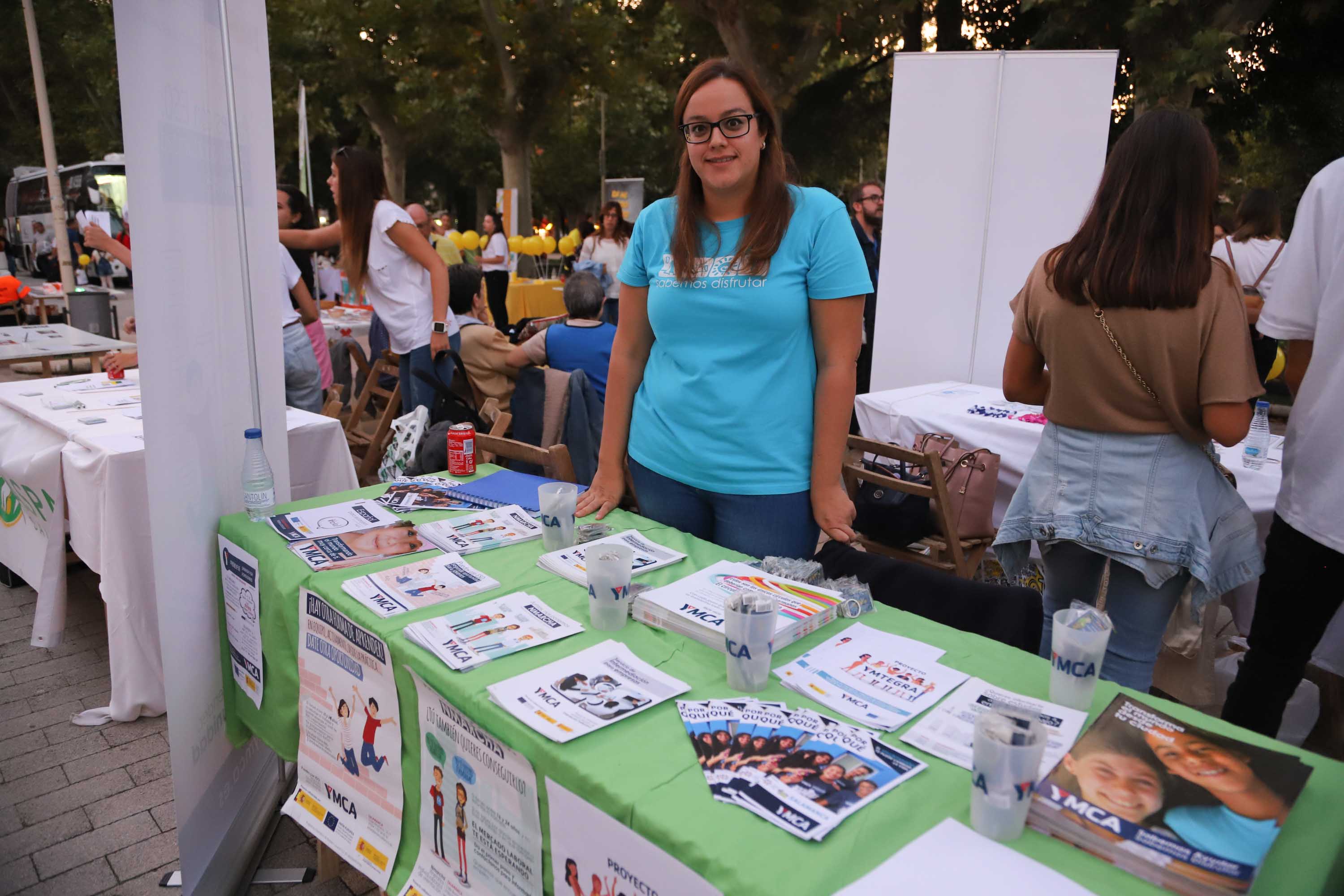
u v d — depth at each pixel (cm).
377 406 501
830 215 179
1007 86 375
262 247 225
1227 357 155
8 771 239
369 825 166
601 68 1847
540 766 118
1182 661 240
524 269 1562
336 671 168
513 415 339
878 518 288
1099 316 162
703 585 162
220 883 189
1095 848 95
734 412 187
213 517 203
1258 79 1185
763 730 119
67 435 276
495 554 190
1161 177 152
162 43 173
